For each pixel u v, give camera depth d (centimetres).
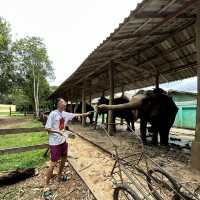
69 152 771
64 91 2528
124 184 345
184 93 1925
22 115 4119
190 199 321
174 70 1040
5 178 575
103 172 545
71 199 470
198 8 534
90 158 684
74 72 1191
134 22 568
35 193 523
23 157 812
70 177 575
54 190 526
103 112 1298
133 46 803
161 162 571
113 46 768
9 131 703
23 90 3944
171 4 495
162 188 363
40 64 3997
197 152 516
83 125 1612
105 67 1154
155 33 734
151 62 1066
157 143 826
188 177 457
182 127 1584
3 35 3111
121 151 708
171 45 866
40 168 665
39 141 1126
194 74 1030
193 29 724
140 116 829
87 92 2248
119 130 1317
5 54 3219
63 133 549
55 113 540
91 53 807
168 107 809
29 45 3834
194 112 1475
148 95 799
